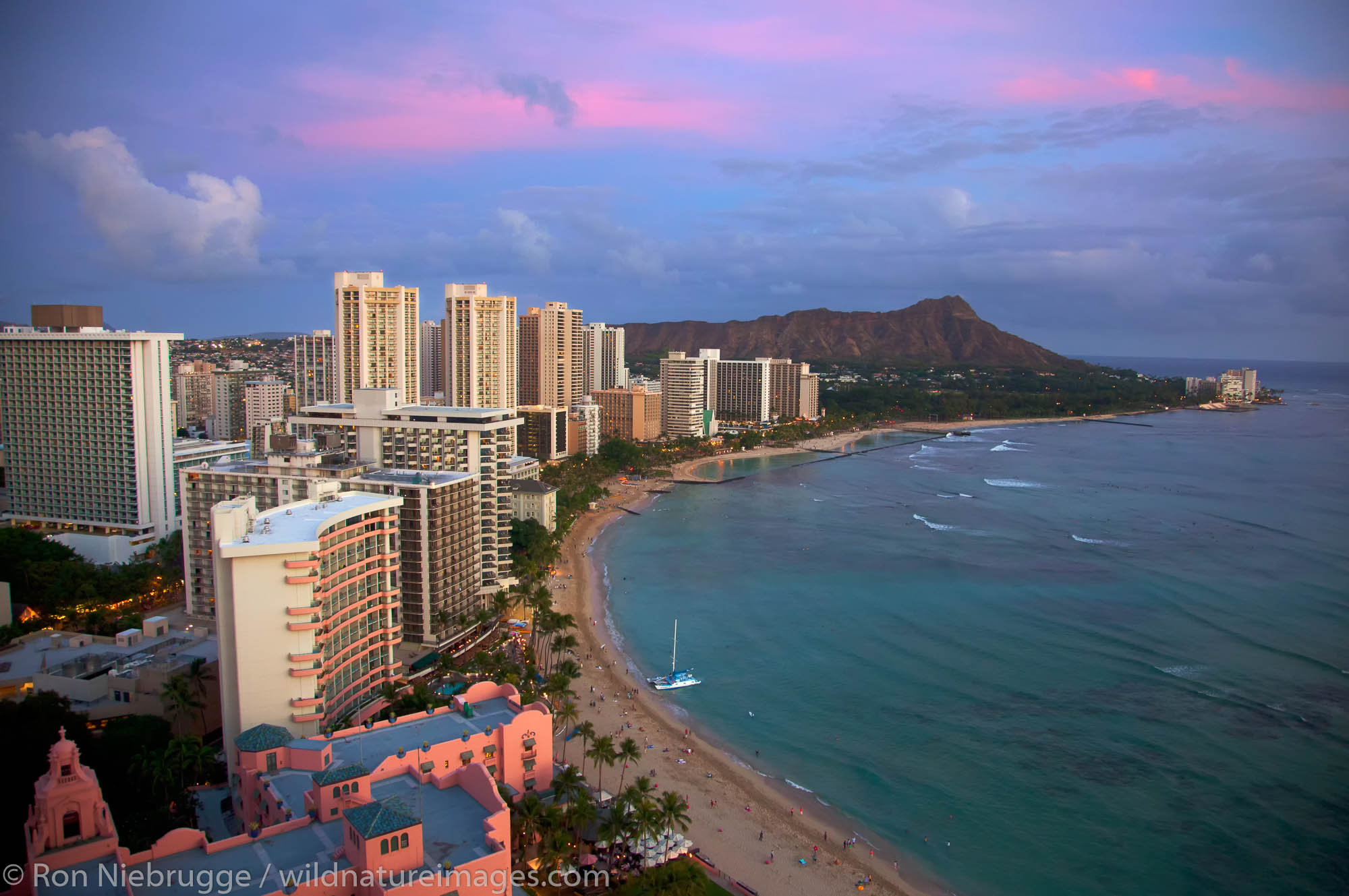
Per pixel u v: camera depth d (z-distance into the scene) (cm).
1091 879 11394
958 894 11081
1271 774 13825
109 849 7938
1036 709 16200
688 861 10819
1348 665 18175
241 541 11544
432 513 16638
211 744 12744
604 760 12181
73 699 12756
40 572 18575
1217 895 11062
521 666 16638
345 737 10881
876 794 13338
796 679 17562
